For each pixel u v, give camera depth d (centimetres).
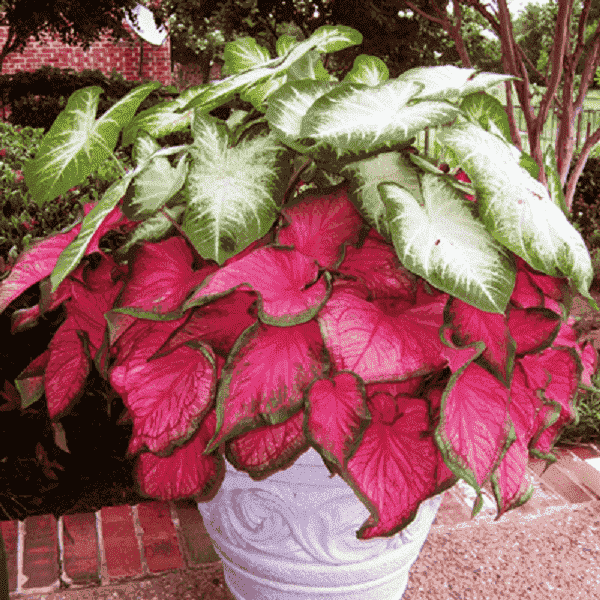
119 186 105
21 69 1745
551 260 93
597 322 316
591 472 221
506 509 107
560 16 440
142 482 105
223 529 127
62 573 175
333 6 1163
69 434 229
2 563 109
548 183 120
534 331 103
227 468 116
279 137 100
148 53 1778
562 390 117
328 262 100
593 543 191
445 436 92
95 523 198
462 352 94
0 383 217
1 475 230
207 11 1340
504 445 97
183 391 99
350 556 122
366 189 101
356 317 96
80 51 1756
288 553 122
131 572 176
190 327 101
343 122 96
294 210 103
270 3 1254
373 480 98
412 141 97
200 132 103
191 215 98
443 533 194
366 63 122
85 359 117
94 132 128
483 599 169
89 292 115
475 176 96
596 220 725
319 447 92
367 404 98
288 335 96
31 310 127
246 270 97
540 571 179
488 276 93
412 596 169
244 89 115
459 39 511
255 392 92
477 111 124
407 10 1154
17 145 361
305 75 121
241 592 141
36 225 239
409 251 92
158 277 104
